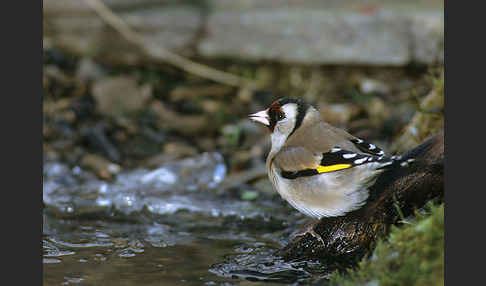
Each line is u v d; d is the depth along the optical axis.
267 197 11.38
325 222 8.55
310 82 15.55
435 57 14.83
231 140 13.80
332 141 8.34
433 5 15.77
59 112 14.38
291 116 8.92
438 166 8.12
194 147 13.59
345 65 15.52
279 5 16.27
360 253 8.34
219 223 10.38
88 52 16.33
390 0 16.28
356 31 15.23
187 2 16.50
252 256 8.93
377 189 8.19
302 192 8.34
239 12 15.89
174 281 8.08
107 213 10.73
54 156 12.84
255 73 15.95
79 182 11.98
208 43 15.98
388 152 11.05
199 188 11.86
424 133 10.47
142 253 9.10
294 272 8.30
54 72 15.70
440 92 10.29
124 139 13.80
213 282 8.04
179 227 10.24
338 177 8.00
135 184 12.01
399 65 15.12
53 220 10.34
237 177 12.21
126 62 16.30
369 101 14.42
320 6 16.05
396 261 7.02
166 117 14.67
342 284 7.37
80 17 16.23
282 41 15.66
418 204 8.23
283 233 9.89
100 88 15.23
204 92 15.59
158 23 16.03
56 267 8.55
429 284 6.53
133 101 15.09
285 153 8.54
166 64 16.34
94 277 8.23
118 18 16.09
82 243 9.47
